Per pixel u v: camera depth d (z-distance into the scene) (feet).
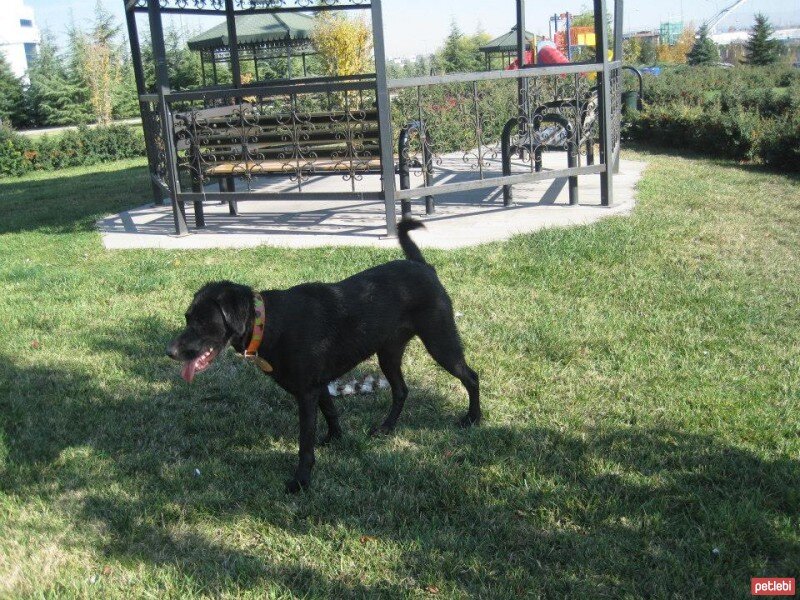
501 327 17.76
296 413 14.34
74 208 38.86
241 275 22.63
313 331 11.37
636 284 20.34
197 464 12.42
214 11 36.78
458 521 10.50
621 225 25.62
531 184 36.68
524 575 9.19
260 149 29.99
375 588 9.14
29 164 67.15
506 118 49.65
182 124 29.17
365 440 13.01
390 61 107.34
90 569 9.69
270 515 10.84
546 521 10.34
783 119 41.24
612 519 10.28
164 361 16.90
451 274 21.76
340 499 11.15
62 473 12.22
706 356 15.75
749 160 42.47
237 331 10.77
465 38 137.90
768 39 145.38
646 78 62.85
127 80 131.44
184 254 26.08
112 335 18.57
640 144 52.47
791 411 13.10
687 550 9.50
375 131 26.04
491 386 14.96
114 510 11.07
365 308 12.00
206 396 15.15
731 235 24.62
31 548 10.14
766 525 9.84
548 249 23.25
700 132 46.09
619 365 15.53
